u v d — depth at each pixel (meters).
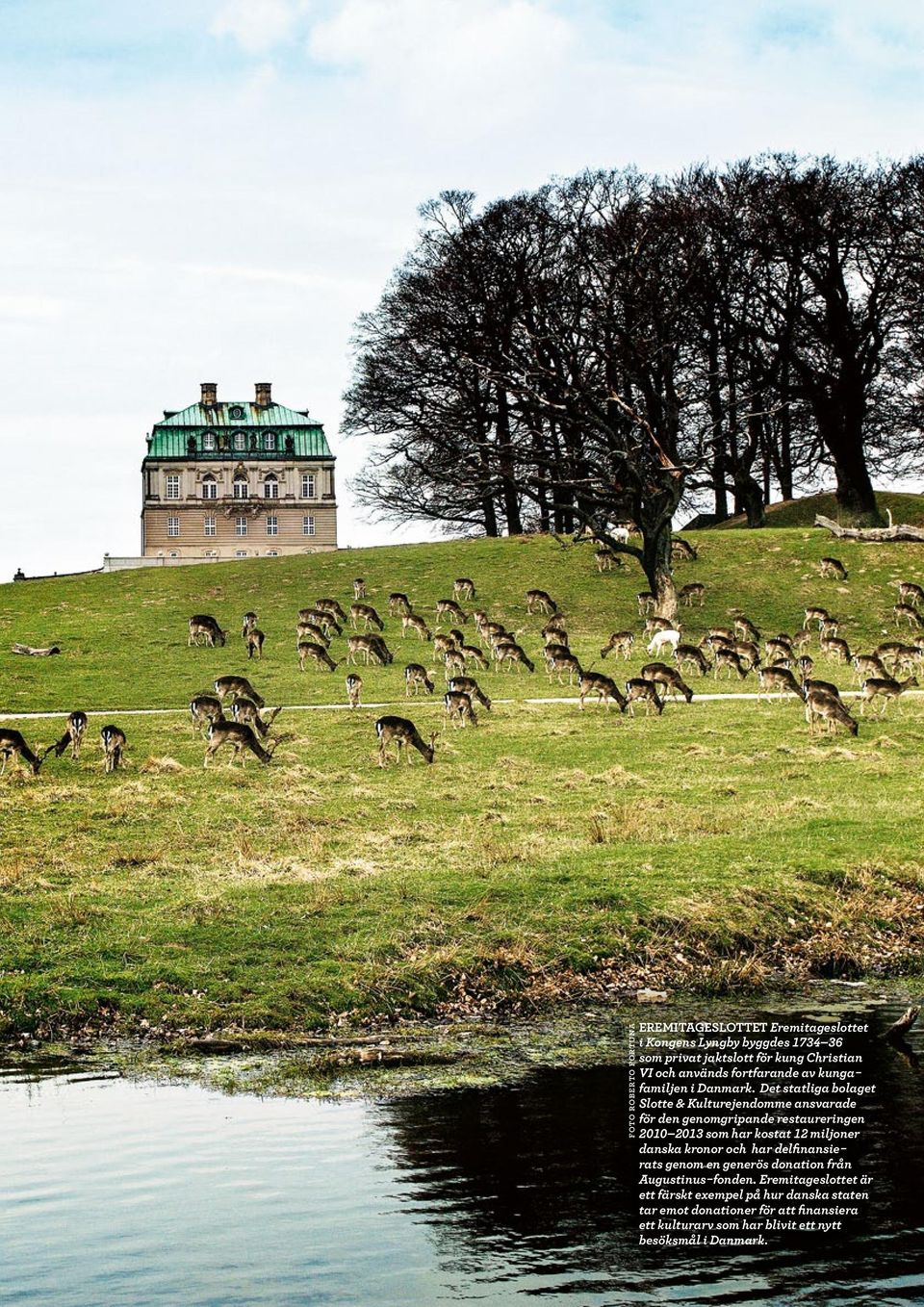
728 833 25.28
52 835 25.39
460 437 66.44
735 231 65.56
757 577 60.47
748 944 20.08
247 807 27.94
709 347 68.75
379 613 57.31
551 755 33.69
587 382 59.56
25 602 60.12
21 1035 16.58
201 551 139.00
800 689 40.53
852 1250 10.72
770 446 80.69
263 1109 14.04
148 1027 16.83
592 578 61.25
